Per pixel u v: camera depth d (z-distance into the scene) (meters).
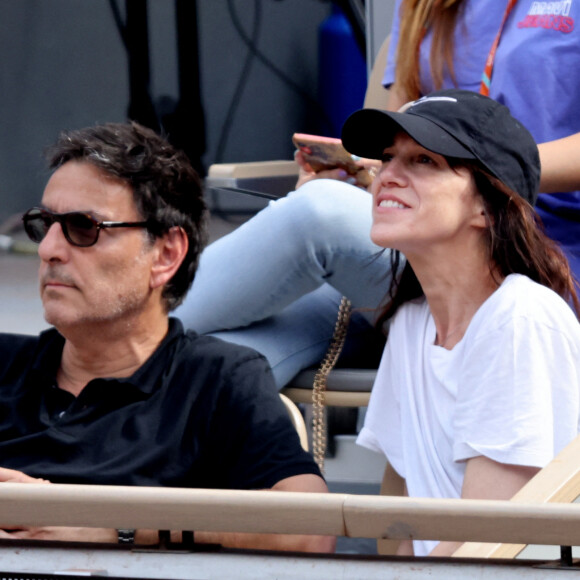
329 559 4.21
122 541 6.04
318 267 9.11
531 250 6.92
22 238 22.56
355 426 11.11
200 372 7.13
